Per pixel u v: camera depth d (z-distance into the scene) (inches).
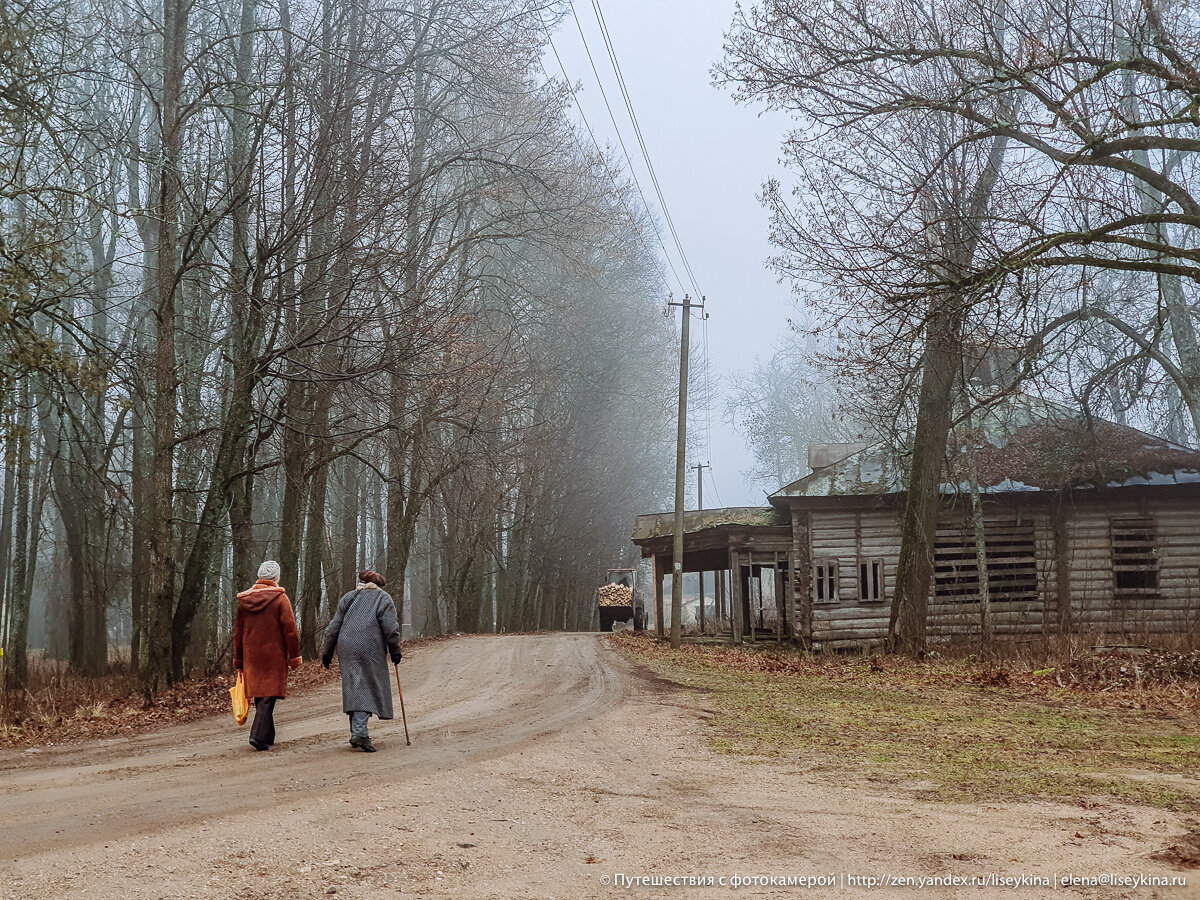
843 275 753.0
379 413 973.2
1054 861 236.8
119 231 649.6
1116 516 1136.2
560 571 2030.0
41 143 650.8
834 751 421.1
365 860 226.8
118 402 666.8
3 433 614.9
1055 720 530.9
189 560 738.2
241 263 848.3
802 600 1192.8
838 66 755.4
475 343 1053.2
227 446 749.3
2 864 216.5
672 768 371.9
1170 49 633.6
